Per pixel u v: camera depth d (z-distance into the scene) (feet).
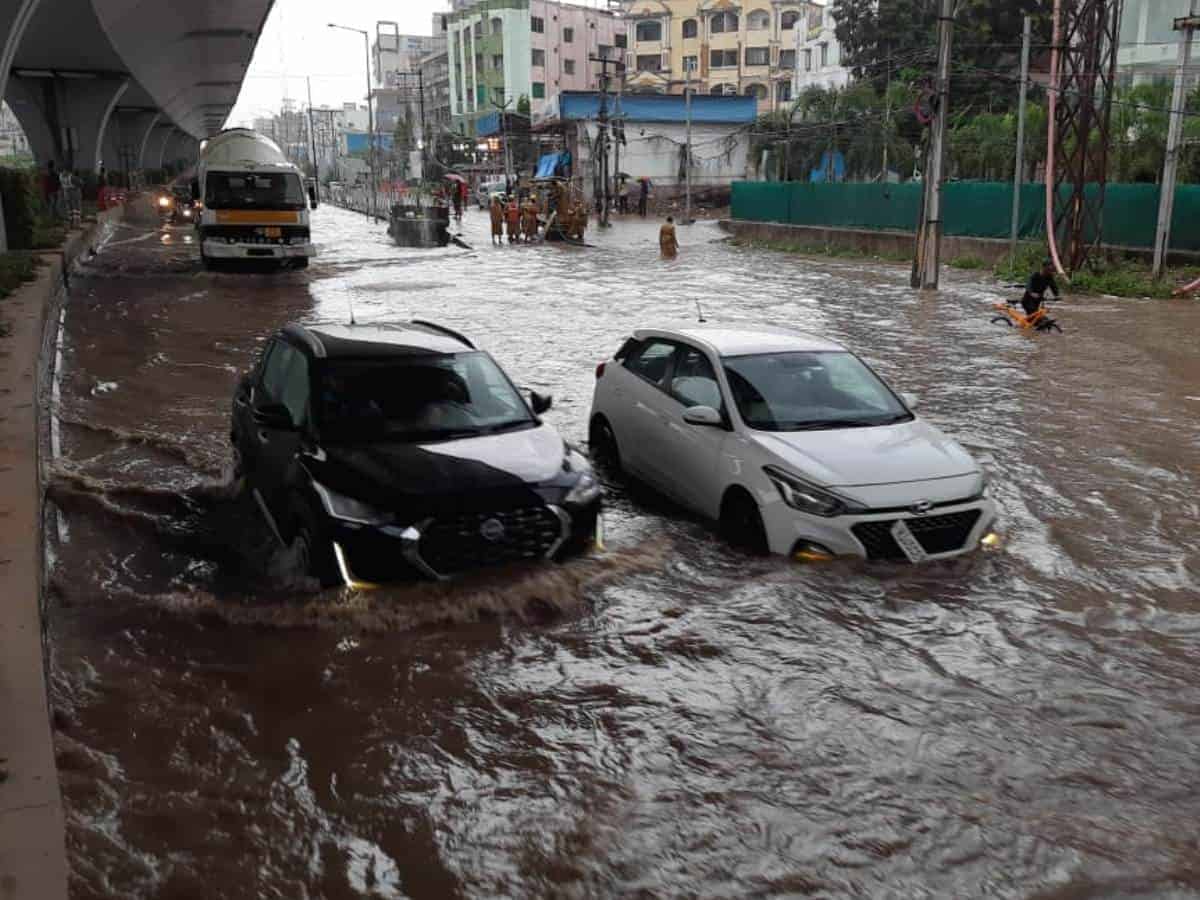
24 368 34.47
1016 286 80.59
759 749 15.02
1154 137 95.81
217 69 188.14
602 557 21.58
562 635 18.61
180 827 13.10
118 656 17.71
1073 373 44.14
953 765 14.56
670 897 11.88
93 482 27.27
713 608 19.71
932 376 43.47
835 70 205.67
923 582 20.79
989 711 16.03
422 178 216.33
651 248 123.03
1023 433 33.68
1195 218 83.25
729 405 24.29
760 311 64.80
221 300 69.97
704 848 12.78
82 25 114.32
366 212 199.41
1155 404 37.96
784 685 16.87
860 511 21.17
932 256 78.02
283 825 13.21
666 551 22.45
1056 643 18.35
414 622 18.83
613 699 16.46
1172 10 112.37
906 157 137.18
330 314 62.85
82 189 157.38
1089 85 81.05
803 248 119.55
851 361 26.40
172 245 118.93
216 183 85.87
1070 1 81.15
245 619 19.04
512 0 292.40
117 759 14.62
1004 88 140.67
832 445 22.77
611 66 312.09
